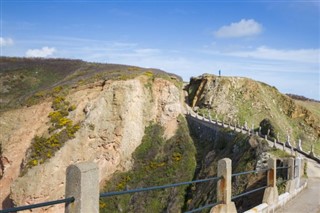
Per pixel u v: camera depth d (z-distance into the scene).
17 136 48.62
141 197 41.56
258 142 31.14
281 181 15.76
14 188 41.94
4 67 78.81
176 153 47.50
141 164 48.12
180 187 39.31
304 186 18.41
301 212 13.07
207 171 37.31
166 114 54.78
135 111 52.12
